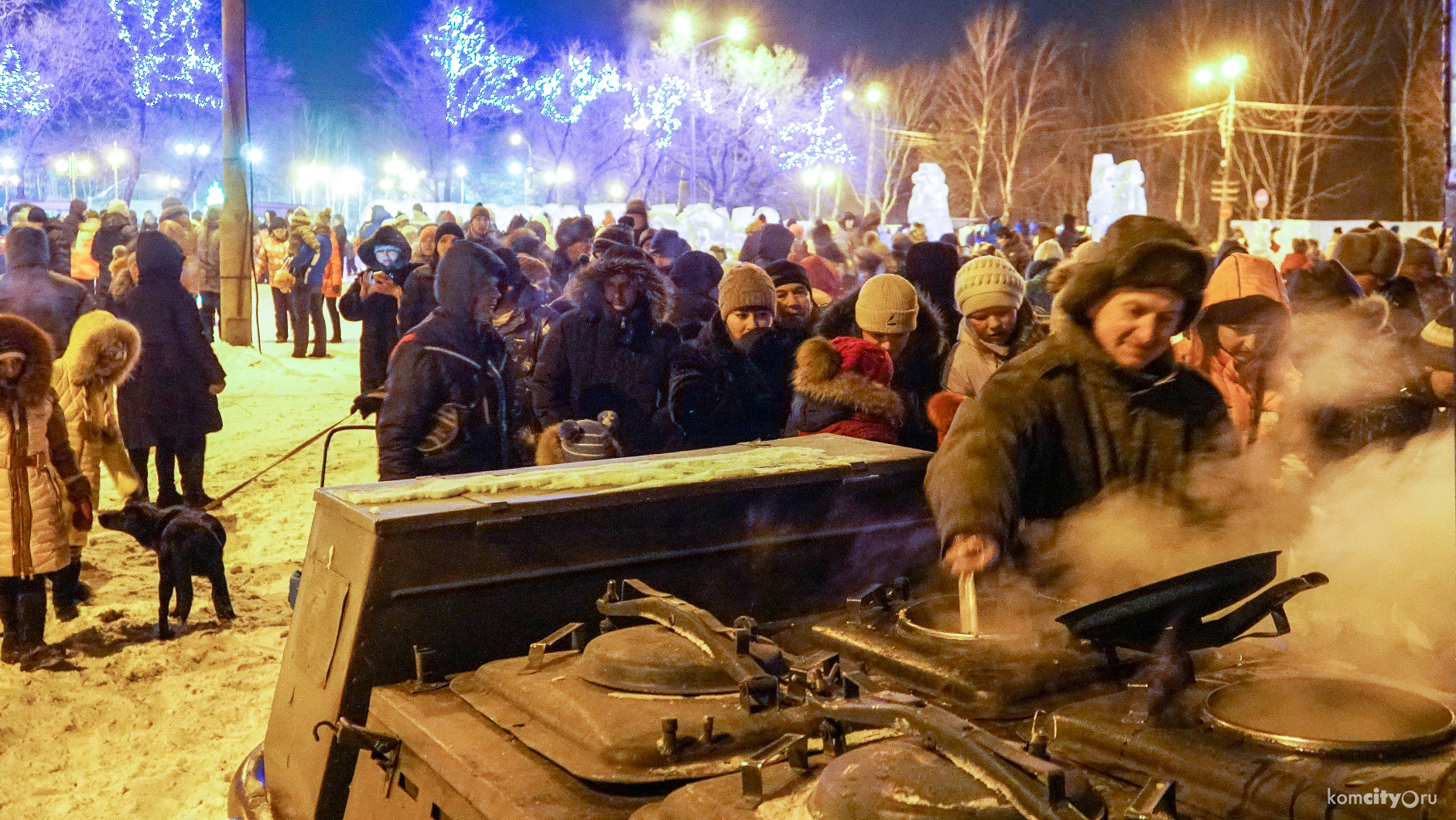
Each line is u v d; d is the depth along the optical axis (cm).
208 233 1717
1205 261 223
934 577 265
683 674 171
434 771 171
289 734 215
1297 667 178
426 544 203
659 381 487
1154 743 145
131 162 4772
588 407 481
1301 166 3975
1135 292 221
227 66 1603
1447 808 124
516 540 212
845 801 127
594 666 178
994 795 124
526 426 487
